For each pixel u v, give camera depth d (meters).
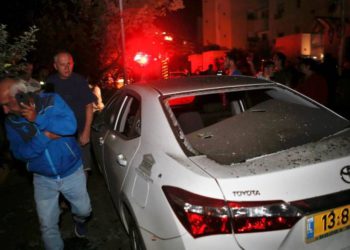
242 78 3.25
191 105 3.65
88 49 10.12
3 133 5.37
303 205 1.82
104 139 3.52
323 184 1.88
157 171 2.18
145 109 2.72
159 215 2.05
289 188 1.83
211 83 3.03
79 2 10.27
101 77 11.04
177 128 2.38
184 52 18.98
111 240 3.49
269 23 30.09
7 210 4.34
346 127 2.62
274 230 1.79
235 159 2.33
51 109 2.55
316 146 2.18
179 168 2.04
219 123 3.14
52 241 2.90
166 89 2.88
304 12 26.11
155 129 2.49
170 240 1.96
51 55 9.09
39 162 2.65
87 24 10.70
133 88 3.32
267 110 3.20
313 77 4.98
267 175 1.84
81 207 3.00
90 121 3.63
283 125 2.88
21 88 2.38
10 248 3.51
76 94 3.67
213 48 29.30
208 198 1.82
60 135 2.61
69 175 2.82
